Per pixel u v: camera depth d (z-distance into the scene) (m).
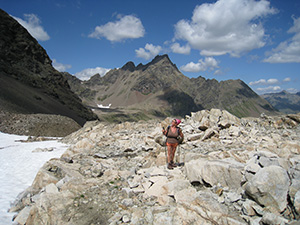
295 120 16.42
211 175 7.67
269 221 5.11
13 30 164.75
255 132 14.89
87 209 7.07
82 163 12.52
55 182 10.45
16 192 11.07
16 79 133.00
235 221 5.41
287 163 7.25
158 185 7.93
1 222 7.87
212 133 14.86
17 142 29.33
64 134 52.09
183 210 6.14
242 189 6.89
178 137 9.88
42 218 6.88
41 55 182.75
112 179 9.30
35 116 55.28
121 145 16.86
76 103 175.75
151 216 6.24
